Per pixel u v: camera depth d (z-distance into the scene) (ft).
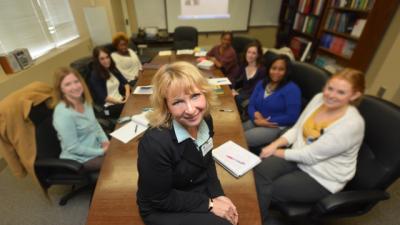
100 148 5.02
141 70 8.54
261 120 6.05
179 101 2.22
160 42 14.70
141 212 2.49
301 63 5.97
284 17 15.56
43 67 7.61
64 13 10.28
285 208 3.82
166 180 2.27
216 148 3.83
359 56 9.42
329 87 3.85
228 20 15.64
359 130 3.56
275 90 5.92
